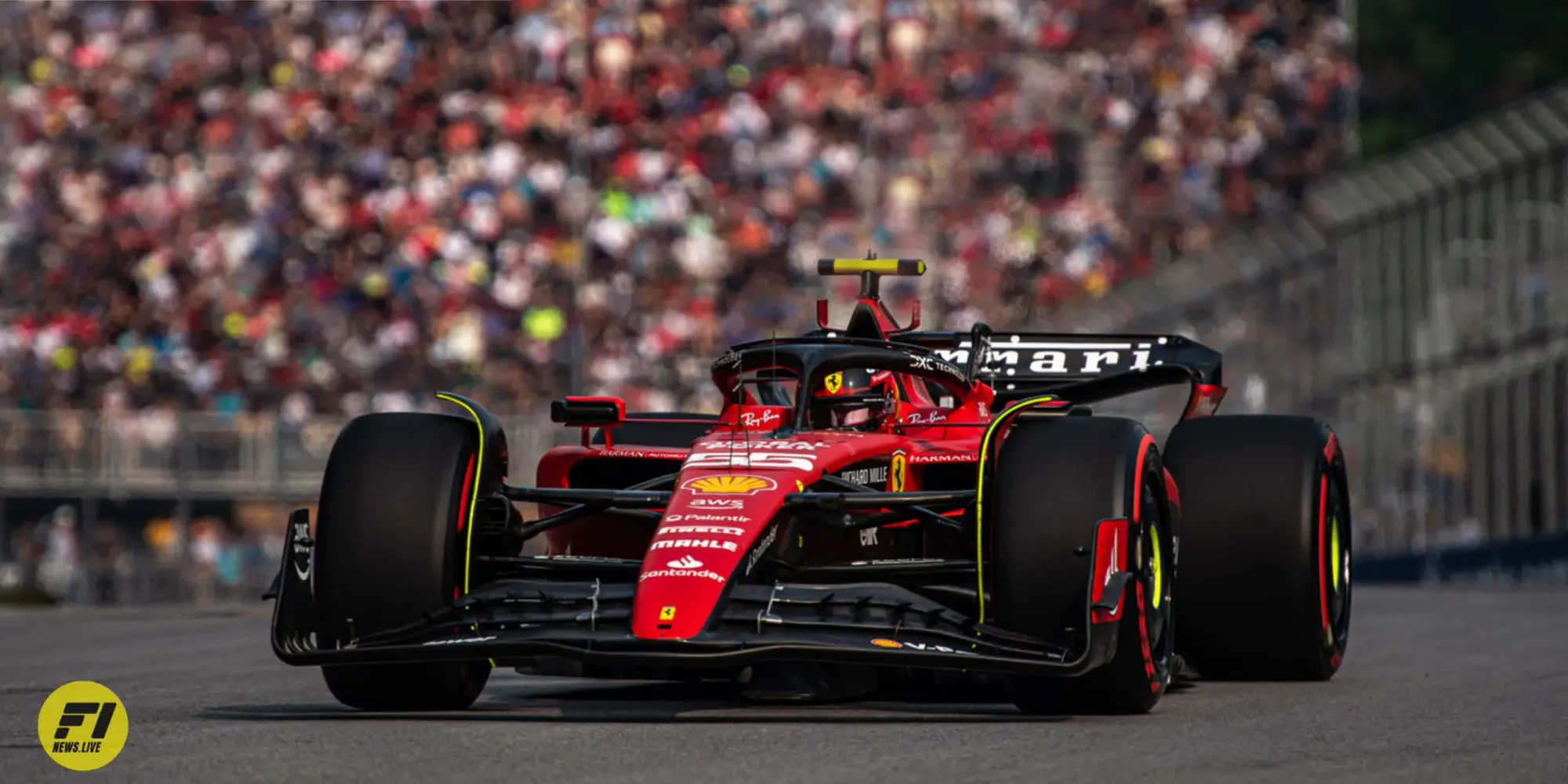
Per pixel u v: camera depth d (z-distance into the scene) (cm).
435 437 1878
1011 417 1844
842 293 9150
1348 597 2452
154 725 1809
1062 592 1756
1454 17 14675
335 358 8844
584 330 8862
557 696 2228
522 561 1884
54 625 4369
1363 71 14788
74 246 9344
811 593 1745
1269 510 2272
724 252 9294
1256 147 10269
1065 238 9612
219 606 6412
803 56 10088
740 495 1830
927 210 9719
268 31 9931
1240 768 1483
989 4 10319
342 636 1827
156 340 8975
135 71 9906
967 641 1709
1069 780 1409
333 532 1833
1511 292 6028
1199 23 10438
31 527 7562
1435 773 1466
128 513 7538
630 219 9269
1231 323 7044
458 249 9094
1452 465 6253
